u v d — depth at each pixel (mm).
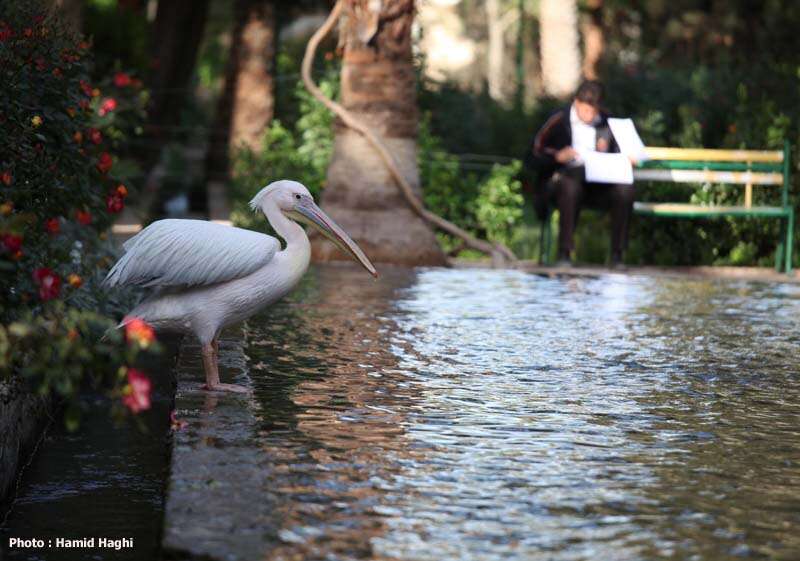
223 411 5859
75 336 4344
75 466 6148
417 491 4699
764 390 6887
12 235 4711
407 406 6227
